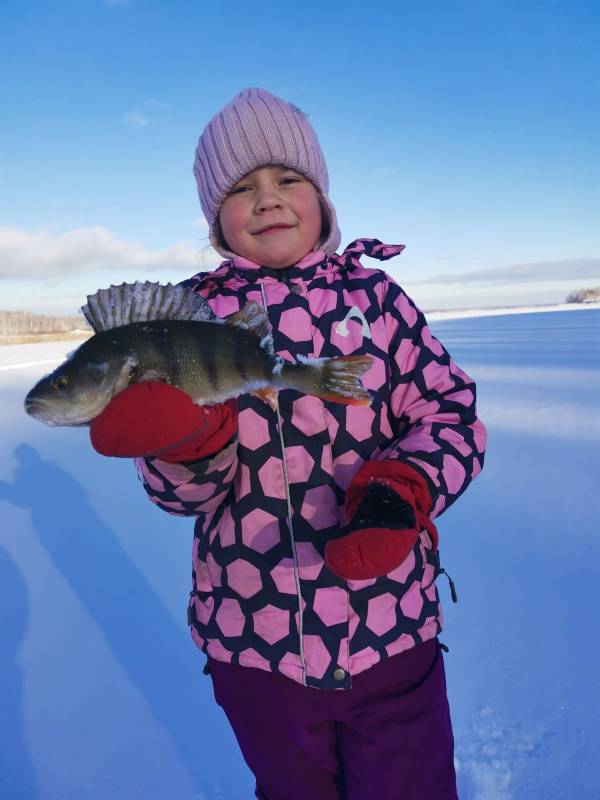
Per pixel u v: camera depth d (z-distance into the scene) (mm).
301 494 1819
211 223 2225
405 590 1786
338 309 1972
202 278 2092
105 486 5344
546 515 3857
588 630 2684
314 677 1698
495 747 2195
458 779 2098
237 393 1476
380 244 2213
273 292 2002
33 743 2406
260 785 1878
